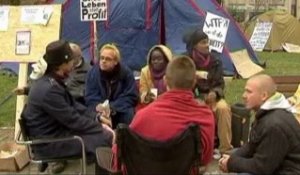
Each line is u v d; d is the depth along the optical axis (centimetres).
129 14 1206
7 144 644
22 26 717
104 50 644
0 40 714
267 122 396
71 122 496
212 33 990
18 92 675
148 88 662
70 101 513
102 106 612
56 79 502
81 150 490
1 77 1304
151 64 658
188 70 386
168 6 1205
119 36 1212
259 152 399
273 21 2247
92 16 805
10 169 600
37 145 496
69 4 1212
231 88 1163
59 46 497
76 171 593
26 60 702
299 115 647
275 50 2217
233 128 661
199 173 403
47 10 716
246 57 1341
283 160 398
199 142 381
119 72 648
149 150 377
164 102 385
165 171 384
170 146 373
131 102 645
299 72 1482
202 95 659
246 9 3378
